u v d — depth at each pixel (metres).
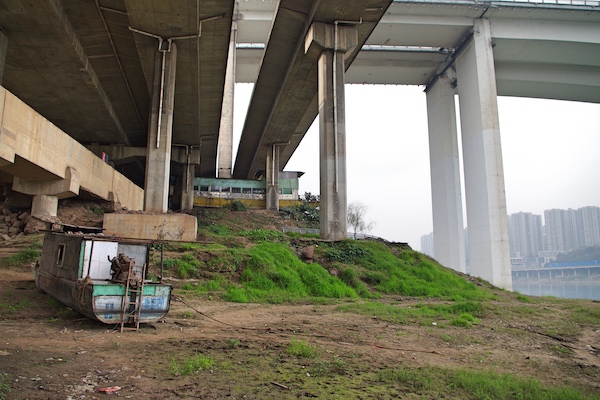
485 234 48.88
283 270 23.00
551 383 8.55
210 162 73.56
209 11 29.77
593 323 17.23
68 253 13.15
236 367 8.19
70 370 7.46
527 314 18.66
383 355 10.09
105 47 33.06
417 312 17.34
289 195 70.31
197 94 41.66
